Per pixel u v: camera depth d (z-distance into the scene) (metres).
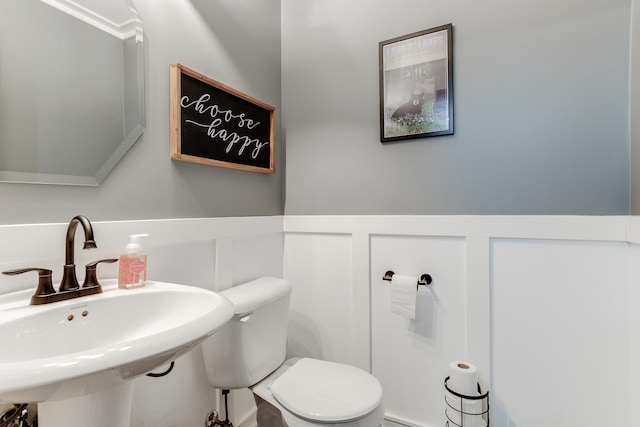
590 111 1.23
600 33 1.21
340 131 1.72
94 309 0.83
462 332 1.42
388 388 1.57
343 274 1.70
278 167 1.85
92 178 1.00
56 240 0.90
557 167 1.27
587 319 1.23
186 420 1.28
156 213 1.18
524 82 1.33
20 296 0.82
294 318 1.82
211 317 0.75
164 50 1.21
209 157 1.38
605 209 1.20
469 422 1.27
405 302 1.44
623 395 1.17
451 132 1.45
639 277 1.09
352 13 1.70
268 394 1.22
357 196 1.67
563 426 1.26
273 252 1.78
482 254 1.38
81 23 0.98
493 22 1.38
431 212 1.50
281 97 1.87
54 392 0.52
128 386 0.77
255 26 1.68
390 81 1.58
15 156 0.85
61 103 0.94
